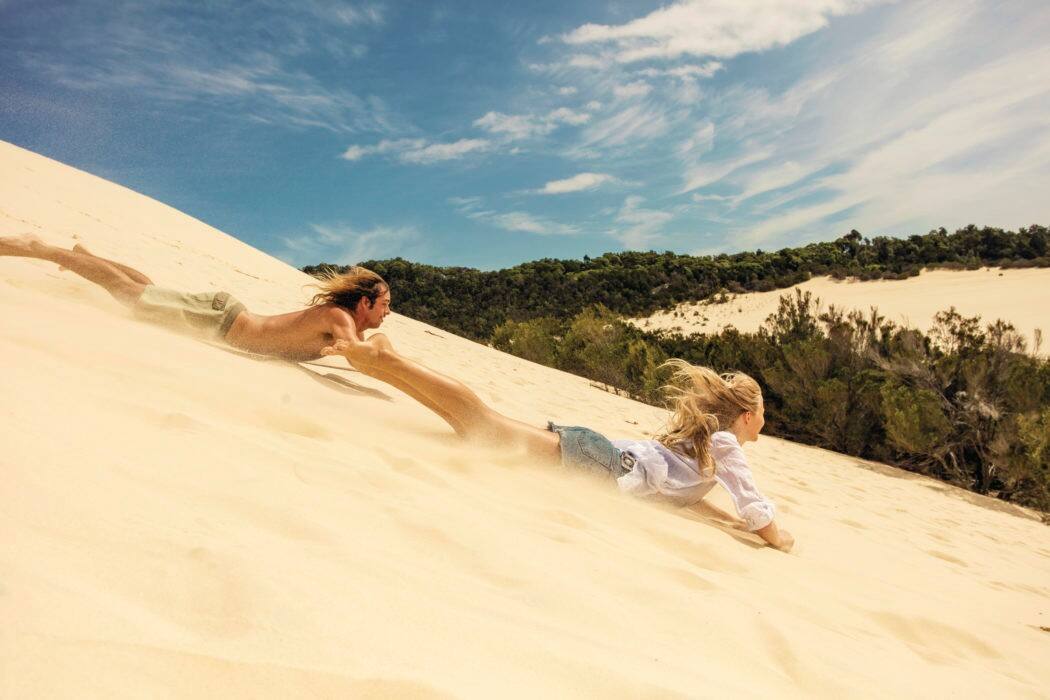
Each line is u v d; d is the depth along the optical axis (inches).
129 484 64.4
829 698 75.4
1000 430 531.5
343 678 44.1
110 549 52.0
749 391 156.9
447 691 45.7
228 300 178.4
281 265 861.2
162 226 683.4
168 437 82.0
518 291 3454.7
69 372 94.0
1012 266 2962.6
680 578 96.9
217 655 43.2
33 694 34.4
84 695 35.8
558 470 143.0
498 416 144.3
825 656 85.2
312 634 49.3
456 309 2906.0
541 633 63.7
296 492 79.5
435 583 67.4
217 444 86.1
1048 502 472.7
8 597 40.3
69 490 57.7
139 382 104.0
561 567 84.3
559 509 110.7
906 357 644.1
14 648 36.7
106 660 38.9
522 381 430.3
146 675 39.2
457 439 142.3
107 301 180.9
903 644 106.2
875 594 134.8
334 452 102.7
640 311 3462.1
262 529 67.0
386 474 97.0
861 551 183.9
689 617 82.4
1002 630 133.6
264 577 54.6
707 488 153.0
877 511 293.3
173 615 47.0
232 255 719.1
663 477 148.1
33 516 51.9
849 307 2544.3
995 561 240.8
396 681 45.0
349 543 69.9
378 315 184.1
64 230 357.4
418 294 3063.5
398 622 56.1
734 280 3782.0
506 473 128.3
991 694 92.2
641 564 97.2
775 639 84.7
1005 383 569.0
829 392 615.2
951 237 3614.7
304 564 60.7
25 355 92.7
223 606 49.6
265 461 87.0
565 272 4158.5
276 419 112.7
